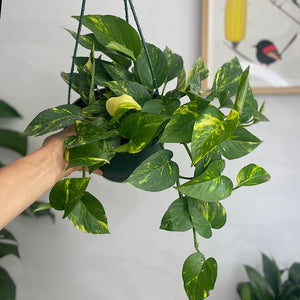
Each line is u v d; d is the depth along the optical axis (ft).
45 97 3.50
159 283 3.51
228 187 1.74
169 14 3.30
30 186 1.68
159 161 1.74
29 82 3.52
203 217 1.86
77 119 1.70
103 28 1.87
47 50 3.47
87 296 3.64
